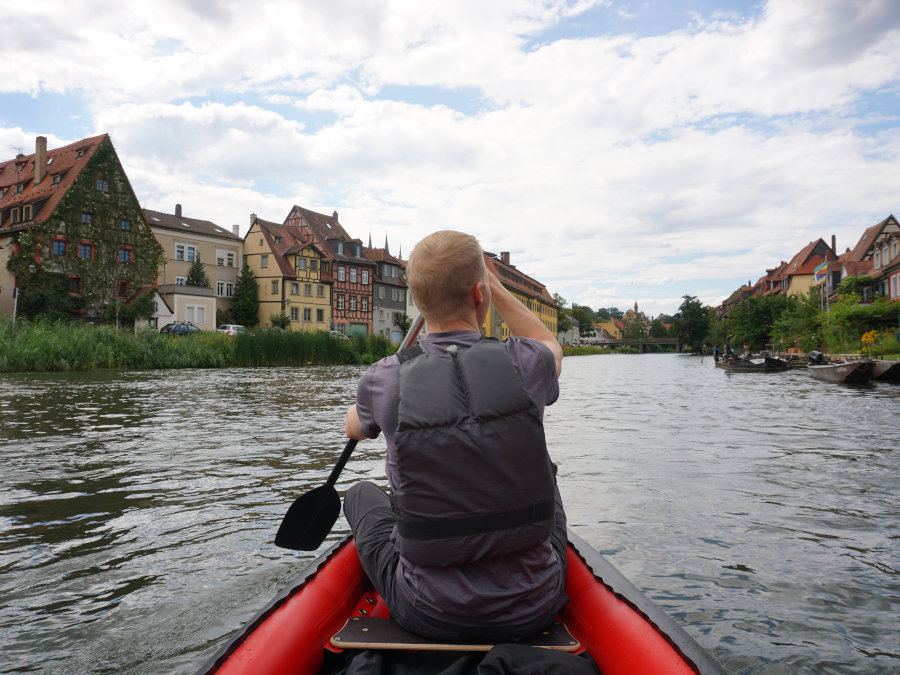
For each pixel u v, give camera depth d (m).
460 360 1.46
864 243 49.91
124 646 2.49
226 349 26.75
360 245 57.62
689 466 5.95
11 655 2.42
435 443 1.36
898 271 32.16
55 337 21.64
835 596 3.00
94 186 37.25
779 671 2.33
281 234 52.12
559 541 1.67
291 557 3.47
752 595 3.00
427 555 1.38
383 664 1.47
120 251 38.78
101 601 2.91
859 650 2.48
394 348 35.06
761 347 47.84
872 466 5.94
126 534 3.86
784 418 9.96
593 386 19.55
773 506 4.54
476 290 1.62
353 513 1.96
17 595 2.98
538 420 1.41
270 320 49.31
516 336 1.70
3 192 41.66
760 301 47.34
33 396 12.07
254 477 5.35
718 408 11.77
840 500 4.69
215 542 3.72
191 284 45.47
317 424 8.52
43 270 35.06
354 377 19.06
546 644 1.45
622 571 3.31
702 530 3.98
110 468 5.68
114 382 15.89
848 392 15.63
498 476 1.36
